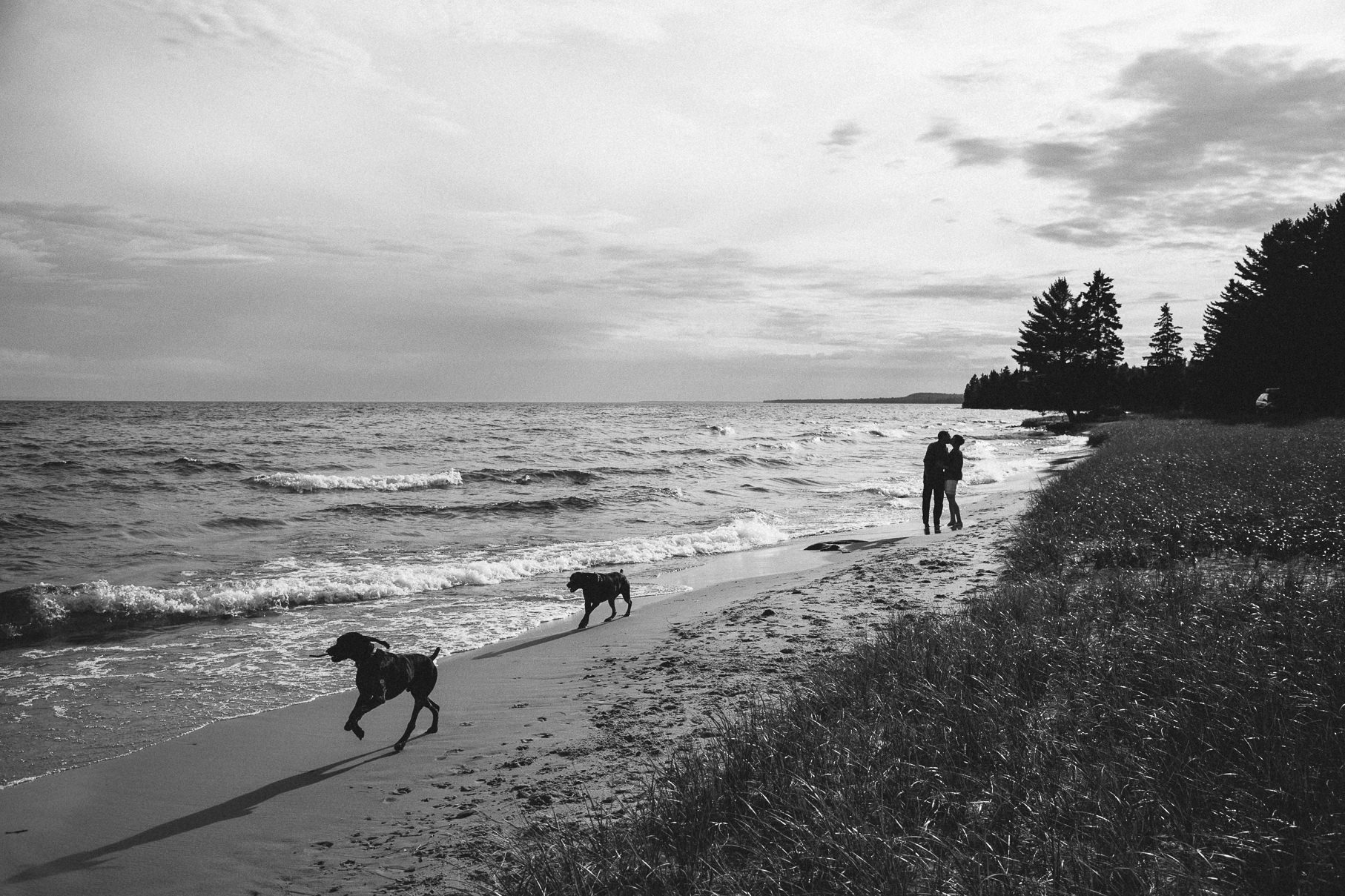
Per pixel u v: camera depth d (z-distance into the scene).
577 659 8.38
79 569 14.26
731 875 3.36
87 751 6.33
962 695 4.85
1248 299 60.41
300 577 13.29
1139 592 6.80
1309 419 37.12
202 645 9.61
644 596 12.02
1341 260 48.44
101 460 34.00
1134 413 83.38
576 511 22.80
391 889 3.96
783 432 73.88
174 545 16.84
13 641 9.87
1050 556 10.05
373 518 21.03
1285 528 9.06
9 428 61.84
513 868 3.95
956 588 9.74
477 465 36.28
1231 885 2.91
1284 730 3.76
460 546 16.95
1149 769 3.72
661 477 32.22
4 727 6.86
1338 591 6.10
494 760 5.67
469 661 8.65
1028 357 82.50
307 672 8.45
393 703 7.33
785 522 20.67
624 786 4.84
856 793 3.80
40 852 4.73
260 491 26.19
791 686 6.39
